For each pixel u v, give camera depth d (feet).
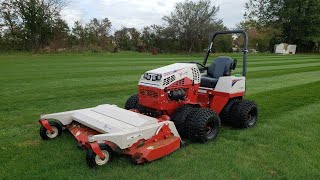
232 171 12.89
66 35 140.56
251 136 17.57
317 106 26.09
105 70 53.93
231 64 19.19
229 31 20.38
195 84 17.15
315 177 12.49
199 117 15.67
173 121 16.11
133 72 50.93
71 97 28.78
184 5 152.35
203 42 153.89
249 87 37.06
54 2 138.00
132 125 13.93
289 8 167.63
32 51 122.21
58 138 16.34
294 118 21.85
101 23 154.30
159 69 16.38
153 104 15.87
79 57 96.78
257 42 183.83
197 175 12.38
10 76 43.65
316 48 184.75
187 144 15.97
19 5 130.11
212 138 16.55
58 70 53.01
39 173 12.39
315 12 166.61
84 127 16.10
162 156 13.87
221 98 18.31
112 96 29.73
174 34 153.38
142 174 12.38
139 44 155.84
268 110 24.39
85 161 13.53
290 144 16.26
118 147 13.35
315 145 16.12
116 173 12.42
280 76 49.14
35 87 34.06
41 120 15.66
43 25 134.72
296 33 174.60
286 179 12.34
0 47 128.47
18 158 13.84
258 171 12.92
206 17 151.64
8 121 20.11
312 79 45.37
